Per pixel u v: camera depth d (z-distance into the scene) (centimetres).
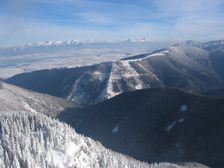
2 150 14012
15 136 15125
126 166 17212
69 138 16262
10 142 14738
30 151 14550
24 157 13900
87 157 15975
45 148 14912
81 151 16025
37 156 14238
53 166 14188
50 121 17450
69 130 17138
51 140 15425
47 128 16225
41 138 15088
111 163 16500
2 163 13438
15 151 14175
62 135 16038
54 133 15788
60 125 17212
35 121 16800
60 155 14962
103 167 16112
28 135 15438
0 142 14575
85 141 17350
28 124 16250
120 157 18525
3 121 16525
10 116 17250
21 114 17588
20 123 16262
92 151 16862
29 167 13575
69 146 15612
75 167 14912
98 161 16375
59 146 15338
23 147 14600
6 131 15562
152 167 19050
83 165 15362
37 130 16125
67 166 14688
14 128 15675
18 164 13438
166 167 19438
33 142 14700
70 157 15075
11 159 13912
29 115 17488
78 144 16238
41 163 14025
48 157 14438
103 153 17162
